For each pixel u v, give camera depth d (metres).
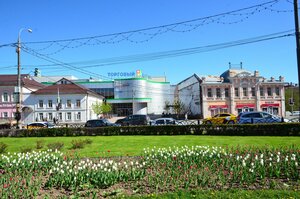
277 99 65.69
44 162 12.81
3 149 18.81
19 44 32.75
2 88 66.56
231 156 12.80
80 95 67.69
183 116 72.25
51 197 8.54
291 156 12.21
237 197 7.71
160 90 90.38
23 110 66.06
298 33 18.42
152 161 12.94
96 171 10.41
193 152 13.46
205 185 9.21
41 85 78.44
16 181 10.29
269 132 25.62
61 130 31.88
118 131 30.86
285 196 7.64
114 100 87.06
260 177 9.73
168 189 8.99
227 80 66.25
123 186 9.45
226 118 40.16
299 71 18.33
